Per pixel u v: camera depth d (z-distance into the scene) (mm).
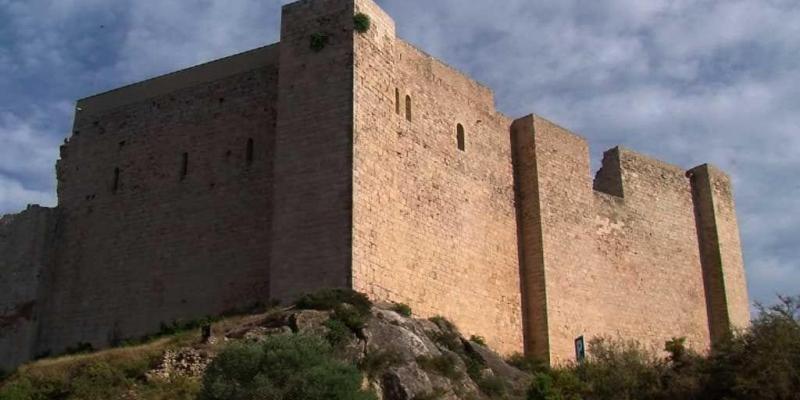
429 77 41438
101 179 42906
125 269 40531
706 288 56812
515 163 46906
